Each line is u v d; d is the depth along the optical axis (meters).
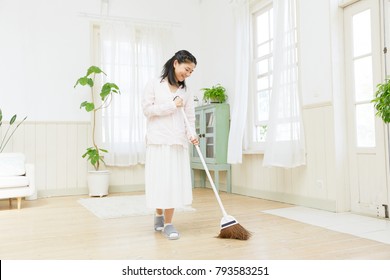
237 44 4.18
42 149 4.53
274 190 3.79
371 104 2.88
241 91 4.08
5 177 3.46
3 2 4.40
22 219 2.96
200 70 5.46
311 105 3.25
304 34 3.34
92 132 4.76
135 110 4.91
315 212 3.05
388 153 2.72
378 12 2.80
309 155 3.29
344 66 3.10
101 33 4.81
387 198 2.73
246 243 2.07
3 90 4.38
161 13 5.25
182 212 3.15
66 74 4.68
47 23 4.61
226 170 4.63
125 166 4.95
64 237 2.29
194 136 2.33
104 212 3.21
